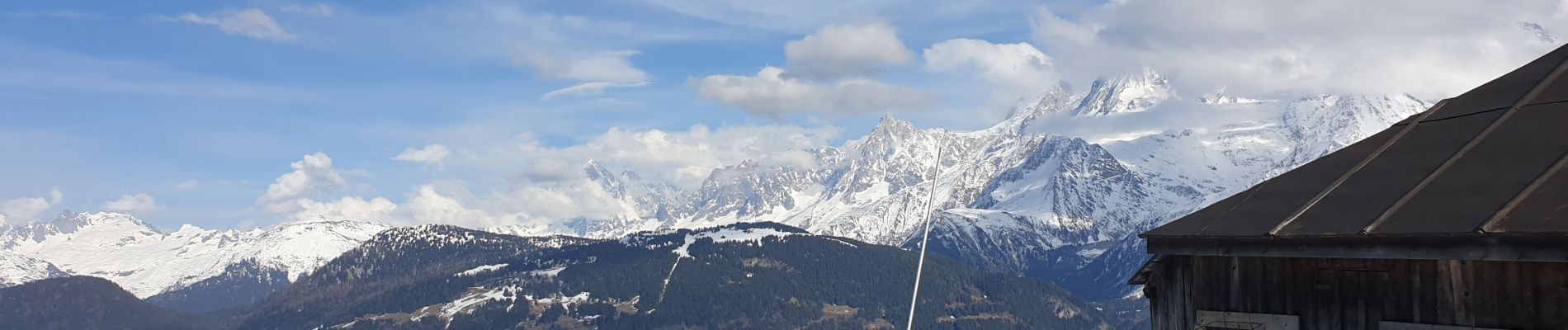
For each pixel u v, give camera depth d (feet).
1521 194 40.98
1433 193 44.04
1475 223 40.40
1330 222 45.52
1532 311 42.93
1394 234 42.39
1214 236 49.65
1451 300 44.98
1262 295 51.24
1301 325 49.47
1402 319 46.26
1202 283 54.24
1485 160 45.01
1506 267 43.75
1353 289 47.96
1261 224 48.34
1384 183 47.19
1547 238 39.04
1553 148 43.42
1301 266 49.78
